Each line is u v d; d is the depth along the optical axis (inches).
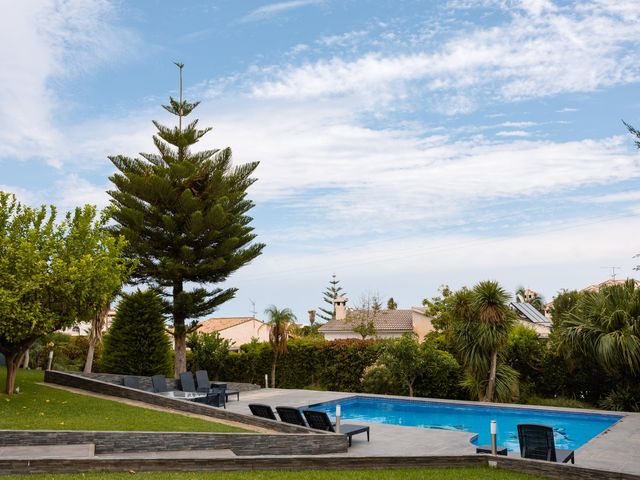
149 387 706.8
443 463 352.8
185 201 849.5
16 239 468.4
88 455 303.6
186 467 304.3
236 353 968.9
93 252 496.1
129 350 757.3
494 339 650.2
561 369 686.5
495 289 660.1
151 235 872.9
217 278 917.8
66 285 446.3
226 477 291.3
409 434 475.8
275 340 887.7
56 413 418.6
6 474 271.0
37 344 926.4
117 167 893.8
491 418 615.8
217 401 585.9
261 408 456.1
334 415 637.9
